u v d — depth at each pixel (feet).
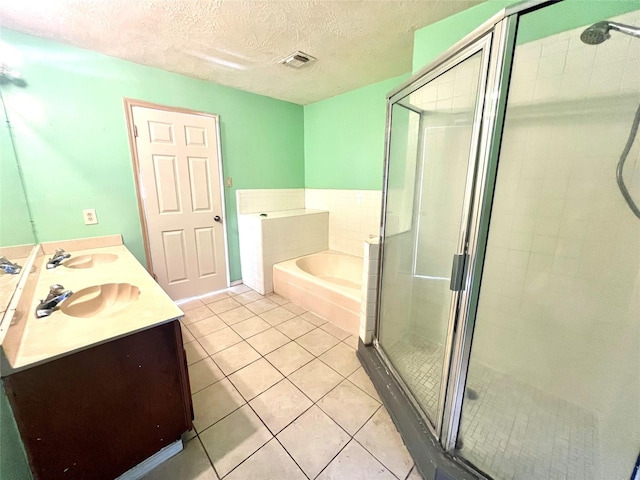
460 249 3.56
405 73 7.93
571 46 3.76
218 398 5.06
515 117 4.33
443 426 3.78
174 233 8.59
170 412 3.81
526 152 4.36
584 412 4.35
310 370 5.85
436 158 4.81
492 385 4.99
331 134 10.57
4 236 4.71
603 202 3.89
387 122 5.66
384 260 5.96
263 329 7.47
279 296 9.57
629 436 3.26
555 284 4.45
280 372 5.78
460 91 4.09
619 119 3.61
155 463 3.84
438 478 3.51
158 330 3.51
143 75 7.31
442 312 4.83
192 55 6.70
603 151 3.79
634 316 3.66
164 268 8.54
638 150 3.54
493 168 3.18
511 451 3.81
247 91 9.52
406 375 5.08
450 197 4.55
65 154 6.36
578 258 4.20
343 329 7.50
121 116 7.09
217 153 9.13
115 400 3.31
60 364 2.87
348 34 5.76
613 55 3.52
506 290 4.94
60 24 5.27
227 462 3.91
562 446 3.91
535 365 4.83
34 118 5.87
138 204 7.71
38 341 2.97
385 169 5.77
